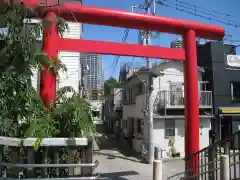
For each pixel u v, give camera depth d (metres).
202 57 23.80
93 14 7.99
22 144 4.10
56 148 4.30
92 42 8.34
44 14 7.21
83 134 4.76
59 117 4.94
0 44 5.27
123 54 8.71
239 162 6.05
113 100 35.22
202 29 9.48
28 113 4.86
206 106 20.11
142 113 19.95
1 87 4.66
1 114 4.57
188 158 9.05
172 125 19.41
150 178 12.31
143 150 17.52
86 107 4.96
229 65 22.98
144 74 18.28
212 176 7.57
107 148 22.02
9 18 5.00
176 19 9.14
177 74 20.33
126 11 8.41
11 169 4.21
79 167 4.39
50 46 7.42
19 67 4.84
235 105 22.73
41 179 3.95
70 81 12.93
